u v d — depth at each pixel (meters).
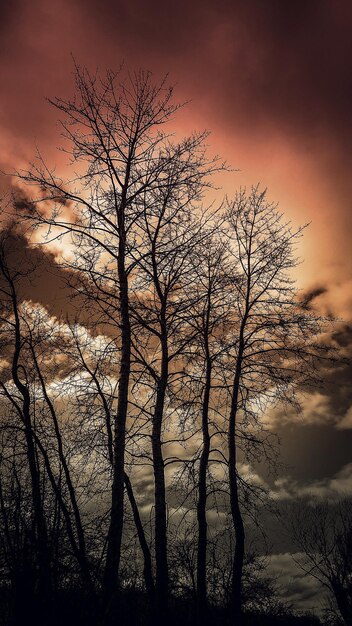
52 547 7.35
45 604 7.11
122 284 13.66
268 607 14.98
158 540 12.16
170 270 14.36
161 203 13.90
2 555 7.12
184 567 14.23
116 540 11.06
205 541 13.73
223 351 15.77
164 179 13.93
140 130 14.32
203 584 13.33
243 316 16.17
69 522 8.59
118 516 11.41
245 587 15.09
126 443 13.61
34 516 7.38
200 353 15.35
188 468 14.47
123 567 12.88
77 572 8.02
